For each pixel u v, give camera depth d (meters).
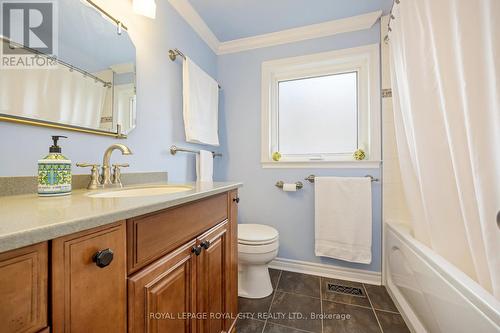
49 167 0.63
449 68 0.88
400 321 1.20
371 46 1.64
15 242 0.29
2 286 0.29
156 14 1.30
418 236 1.21
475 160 0.72
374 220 1.62
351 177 1.65
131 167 1.12
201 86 1.59
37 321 0.33
